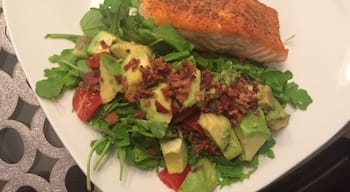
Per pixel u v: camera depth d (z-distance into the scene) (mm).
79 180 265
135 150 240
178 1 254
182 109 234
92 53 245
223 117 238
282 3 285
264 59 268
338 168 277
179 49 250
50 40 254
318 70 272
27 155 266
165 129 229
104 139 237
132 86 234
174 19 251
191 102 233
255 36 254
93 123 240
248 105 240
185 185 239
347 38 274
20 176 262
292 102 260
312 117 261
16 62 281
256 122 240
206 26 249
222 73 246
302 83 271
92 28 258
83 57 249
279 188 273
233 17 251
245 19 254
